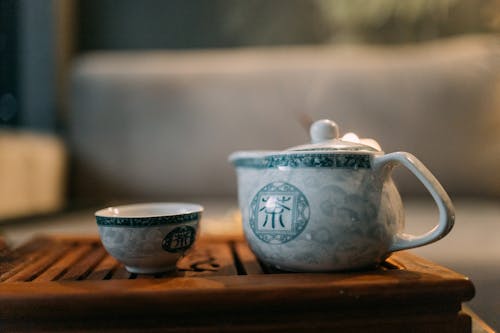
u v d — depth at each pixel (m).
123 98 1.01
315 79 0.98
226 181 0.98
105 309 0.31
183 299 0.31
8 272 0.37
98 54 1.12
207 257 0.42
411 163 0.33
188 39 1.16
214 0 1.15
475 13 1.08
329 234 0.33
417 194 0.92
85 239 0.47
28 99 1.09
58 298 0.30
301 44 1.15
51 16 1.06
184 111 1.00
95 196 1.00
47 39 1.07
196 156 0.98
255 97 0.99
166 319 0.31
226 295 0.31
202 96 1.00
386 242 0.34
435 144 0.92
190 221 0.36
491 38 0.96
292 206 0.34
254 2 1.15
